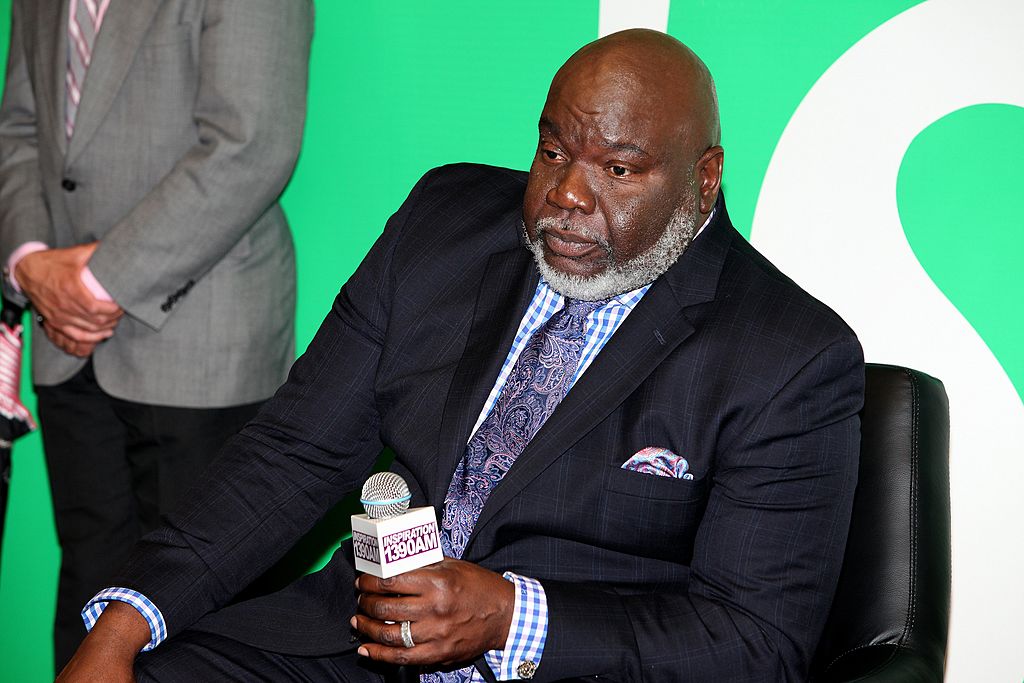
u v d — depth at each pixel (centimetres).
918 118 278
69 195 311
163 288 297
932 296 283
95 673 190
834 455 198
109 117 302
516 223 227
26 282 310
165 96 300
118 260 291
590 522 203
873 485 213
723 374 200
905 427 215
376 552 174
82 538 340
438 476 208
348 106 331
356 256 339
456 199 237
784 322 202
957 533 286
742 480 197
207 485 217
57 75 313
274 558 218
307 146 337
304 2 304
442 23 318
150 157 303
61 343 312
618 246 197
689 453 200
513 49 312
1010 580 283
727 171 296
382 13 323
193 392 308
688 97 196
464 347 219
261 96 291
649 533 202
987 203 276
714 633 190
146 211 291
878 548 208
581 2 303
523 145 316
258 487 218
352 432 228
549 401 208
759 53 288
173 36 297
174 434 311
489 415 211
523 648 188
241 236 301
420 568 178
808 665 193
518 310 217
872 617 203
